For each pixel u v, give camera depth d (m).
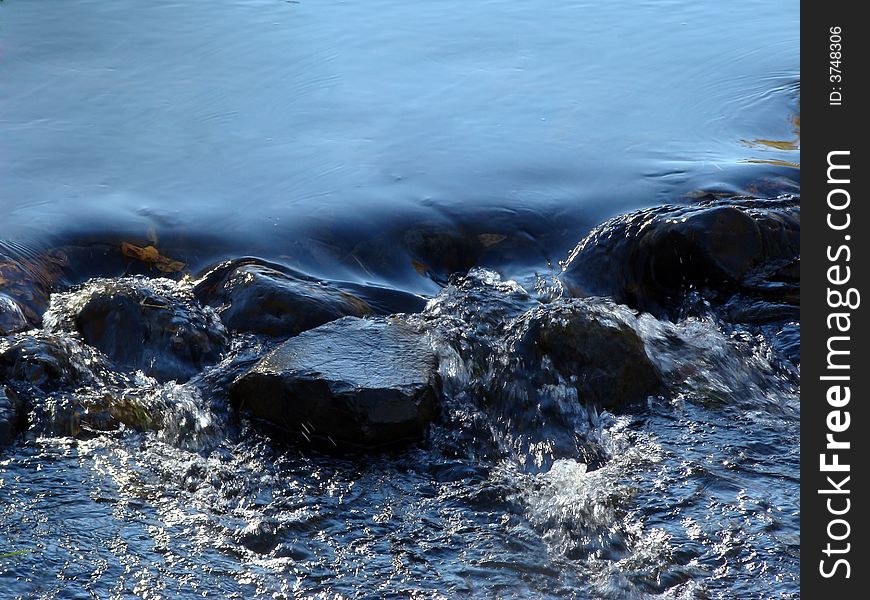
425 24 13.62
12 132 9.58
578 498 5.03
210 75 11.36
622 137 10.02
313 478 5.27
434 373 5.86
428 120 10.29
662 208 7.98
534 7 14.66
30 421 5.54
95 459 5.32
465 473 5.32
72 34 12.61
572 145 9.77
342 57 12.15
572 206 8.50
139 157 9.13
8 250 7.23
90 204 8.11
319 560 4.55
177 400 5.88
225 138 9.65
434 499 5.09
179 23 13.30
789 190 8.75
